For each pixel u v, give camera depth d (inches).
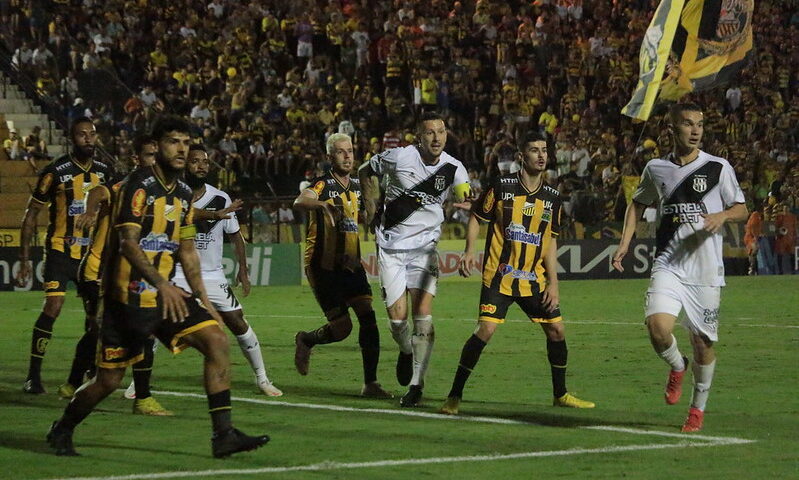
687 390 1042.7
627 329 1662.2
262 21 3595.0
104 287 701.9
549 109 3577.8
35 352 1044.5
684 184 818.8
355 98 3430.1
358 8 3764.8
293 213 2908.5
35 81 2952.8
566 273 3016.7
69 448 718.5
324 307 1060.5
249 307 2149.4
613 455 717.3
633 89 3740.2
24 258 1085.8
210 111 3186.5
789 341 1488.7
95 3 3287.4
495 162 3304.6
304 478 644.1
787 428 824.9
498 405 952.3
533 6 3961.6
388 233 981.8
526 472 663.1
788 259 3248.0
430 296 974.4
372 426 837.8
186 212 709.3
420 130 979.9
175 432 814.5
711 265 813.2
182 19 3464.6
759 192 3508.9
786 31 4030.5
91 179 1088.2
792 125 3779.5
